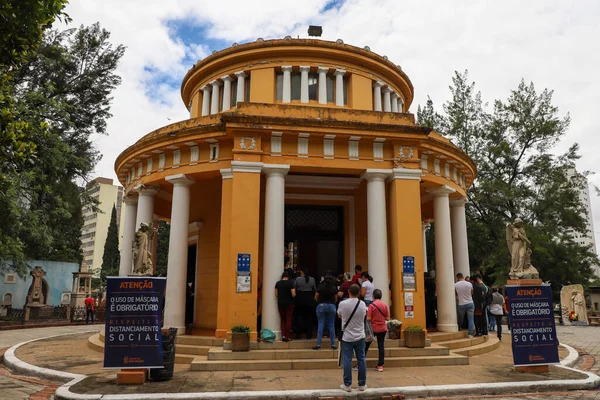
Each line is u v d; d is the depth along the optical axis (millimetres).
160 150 13219
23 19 6938
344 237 15625
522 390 8102
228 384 8117
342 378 8633
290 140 11969
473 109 34188
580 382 8414
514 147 32844
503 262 28844
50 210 25812
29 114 21016
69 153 24984
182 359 10430
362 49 16547
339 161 12094
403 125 12062
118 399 7074
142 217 14039
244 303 10719
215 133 12195
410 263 11664
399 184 12109
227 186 11945
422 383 8227
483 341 13266
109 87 32125
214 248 14914
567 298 25703
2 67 8023
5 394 7809
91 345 13156
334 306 10344
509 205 31828
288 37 16844
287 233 15500
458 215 16531
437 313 13789
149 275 9758
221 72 16969
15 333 19281
